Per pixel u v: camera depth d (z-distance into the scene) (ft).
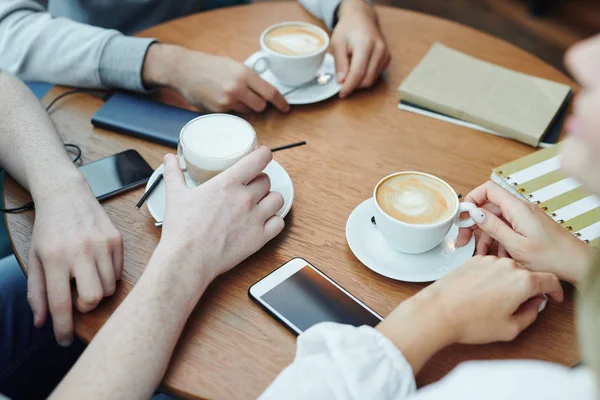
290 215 3.04
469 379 1.82
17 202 3.09
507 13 9.80
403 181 2.86
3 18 4.03
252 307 2.60
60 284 2.56
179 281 2.45
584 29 9.49
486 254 2.87
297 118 3.70
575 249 2.63
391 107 3.82
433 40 4.42
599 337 1.56
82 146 3.44
